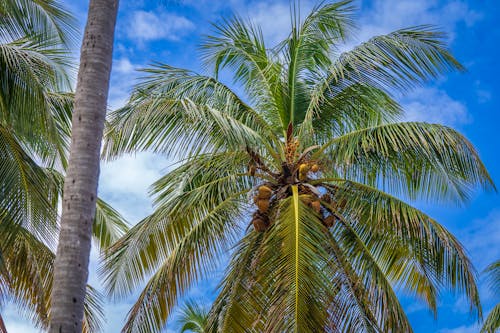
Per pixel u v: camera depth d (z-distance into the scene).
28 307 15.54
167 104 13.25
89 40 8.94
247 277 13.43
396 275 14.32
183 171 14.93
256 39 16.22
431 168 14.34
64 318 7.71
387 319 13.34
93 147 8.48
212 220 14.31
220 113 13.48
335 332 11.96
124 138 13.17
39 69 14.72
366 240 14.38
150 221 14.24
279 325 11.54
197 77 14.55
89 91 8.69
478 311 13.73
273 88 15.94
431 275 14.00
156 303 13.83
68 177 8.30
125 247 14.23
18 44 15.41
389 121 15.09
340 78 14.78
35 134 14.91
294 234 12.43
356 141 13.86
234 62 16.33
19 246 15.38
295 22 16.11
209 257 14.09
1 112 14.98
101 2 9.12
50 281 15.89
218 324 13.46
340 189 14.15
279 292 11.84
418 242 13.98
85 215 8.17
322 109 15.20
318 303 11.91
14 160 14.30
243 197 14.51
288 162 14.14
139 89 14.12
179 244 14.04
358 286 13.22
